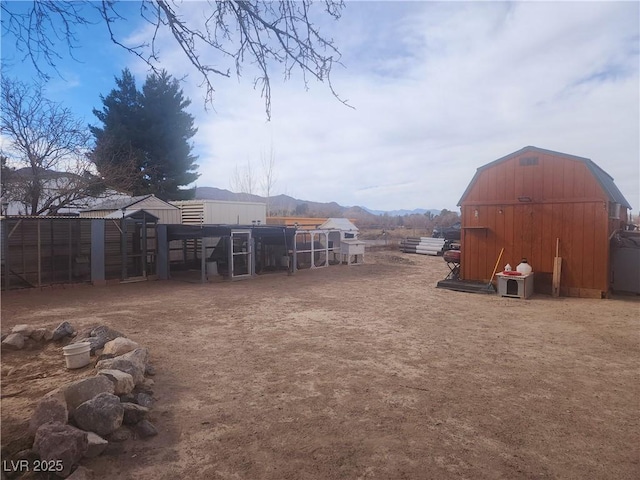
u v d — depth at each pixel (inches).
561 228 430.6
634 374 194.2
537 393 169.6
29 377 175.3
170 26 92.1
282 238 645.9
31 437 115.8
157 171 978.7
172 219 698.2
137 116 958.4
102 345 210.8
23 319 311.3
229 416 144.8
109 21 90.0
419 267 724.0
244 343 243.1
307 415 146.3
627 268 436.5
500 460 118.3
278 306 367.2
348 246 744.3
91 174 670.5
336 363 206.2
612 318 321.4
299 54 102.2
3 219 440.1
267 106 103.9
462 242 489.7
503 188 463.5
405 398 162.7
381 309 355.3
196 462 115.3
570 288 425.7
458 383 180.2
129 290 465.1
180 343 242.1
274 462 115.7
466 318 319.9
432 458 118.8
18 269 457.7
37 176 579.2
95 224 502.0
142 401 150.6
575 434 134.6
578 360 215.3
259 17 97.7
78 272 502.6
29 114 565.3
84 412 121.0
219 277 558.9
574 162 423.8
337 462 116.0
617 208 454.3
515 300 403.2
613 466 116.0
